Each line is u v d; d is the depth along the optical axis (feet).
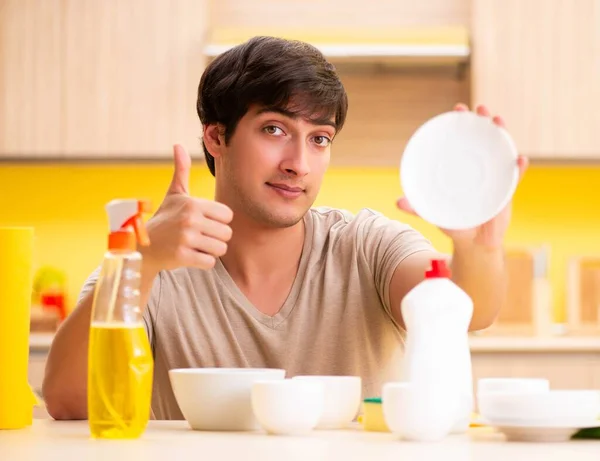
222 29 13.05
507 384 4.57
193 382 4.46
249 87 5.71
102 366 4.02
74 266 13.99
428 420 3.89
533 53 12.83
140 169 14.08
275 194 5.80
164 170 14.11
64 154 12.84
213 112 6.10
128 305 4.05
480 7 12.88
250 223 6.09
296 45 5.83
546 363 11.78
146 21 12.87
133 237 4.07
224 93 5.88
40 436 4.18
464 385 4.21
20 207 14.02
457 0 13.41
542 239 13.92
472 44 12.89
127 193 14.08
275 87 5.63
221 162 6.27
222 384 4.43
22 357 4.58
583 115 12.82
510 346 11.76
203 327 6.18
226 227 4.76
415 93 13.82
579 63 12.82
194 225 4.69
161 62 12.87
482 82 12.84
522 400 3.86
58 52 12.85
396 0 13.41
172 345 6.19
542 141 12.82
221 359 6.15
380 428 4.41
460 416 4.19
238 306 6.18
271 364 6.16
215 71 6.09
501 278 5.17
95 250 14.02
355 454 3.47
